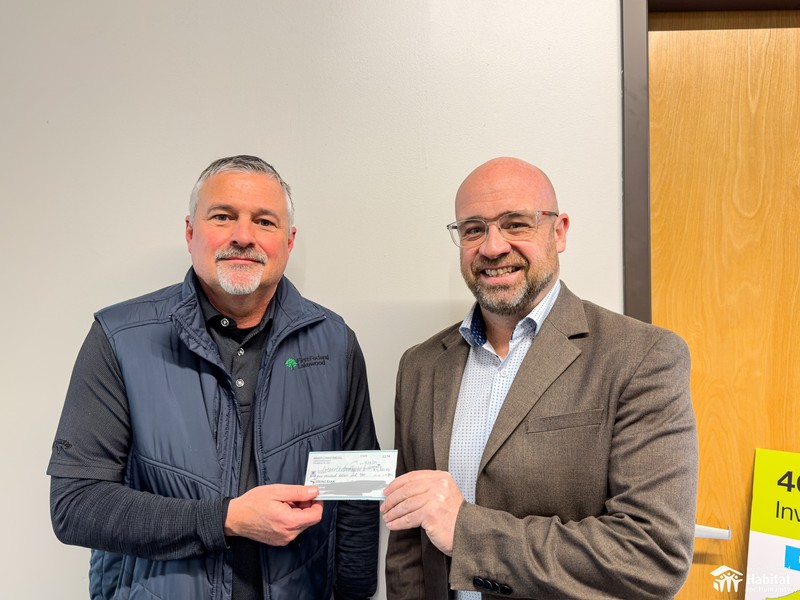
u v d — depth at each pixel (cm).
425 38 151
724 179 152
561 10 149
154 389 115
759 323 150
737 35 154
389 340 150
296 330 125
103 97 156
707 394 150
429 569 115
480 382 120
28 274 155
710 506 149
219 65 155
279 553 114
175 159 154
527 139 148
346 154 152
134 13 156
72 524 108
